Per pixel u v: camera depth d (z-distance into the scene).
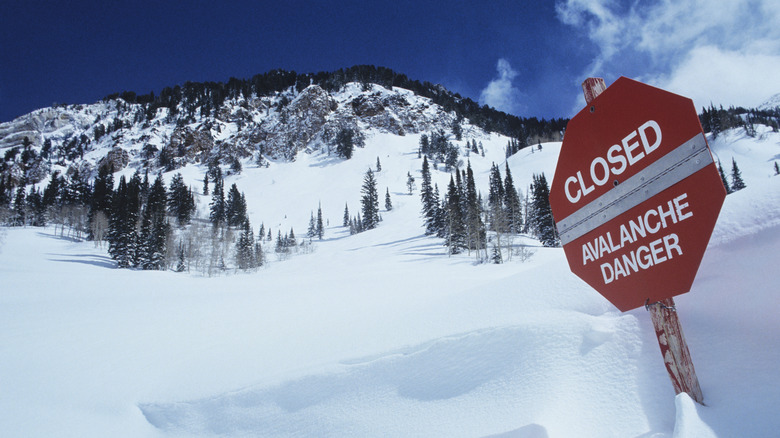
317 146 184.88
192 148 184.12
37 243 58.16
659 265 1.60
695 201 1.42
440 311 5.39
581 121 1.94
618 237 1.78
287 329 8.37
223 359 6.42
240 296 18.72
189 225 91.38
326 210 115.44
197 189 137.38
